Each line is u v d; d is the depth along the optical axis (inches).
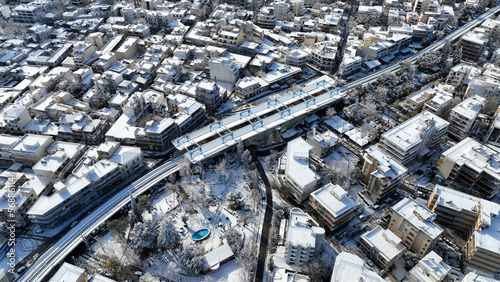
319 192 6353.3
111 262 5605.3
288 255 5561.0
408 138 7288.4
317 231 5546.3
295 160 7076.8
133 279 5605.3
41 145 7293.3
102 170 6860.2
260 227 6417.3
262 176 7455.7
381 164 6628.9
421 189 7037.4
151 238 5910.4
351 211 6117.1
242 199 6875.0
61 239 6058.1
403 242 5994.1
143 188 6993.1
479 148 6943.9
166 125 7834.6
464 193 6471.5
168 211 6673.2
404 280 5546.3
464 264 5718.5
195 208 6732.3
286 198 6934.1
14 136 7578.7
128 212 6501.0
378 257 5649.6
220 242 6146.7
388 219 6530.5
